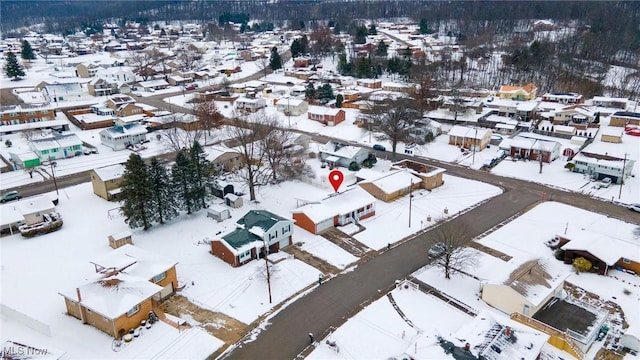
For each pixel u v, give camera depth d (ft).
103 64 551.59
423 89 351.25
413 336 129.59
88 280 143.64
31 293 149.28
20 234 187.73
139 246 176.24
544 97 385.91
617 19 653.71
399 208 209.97
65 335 130.11
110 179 216.13
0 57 644.27
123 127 301.43
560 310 135.85
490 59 535.19
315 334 131.64
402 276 158.71
